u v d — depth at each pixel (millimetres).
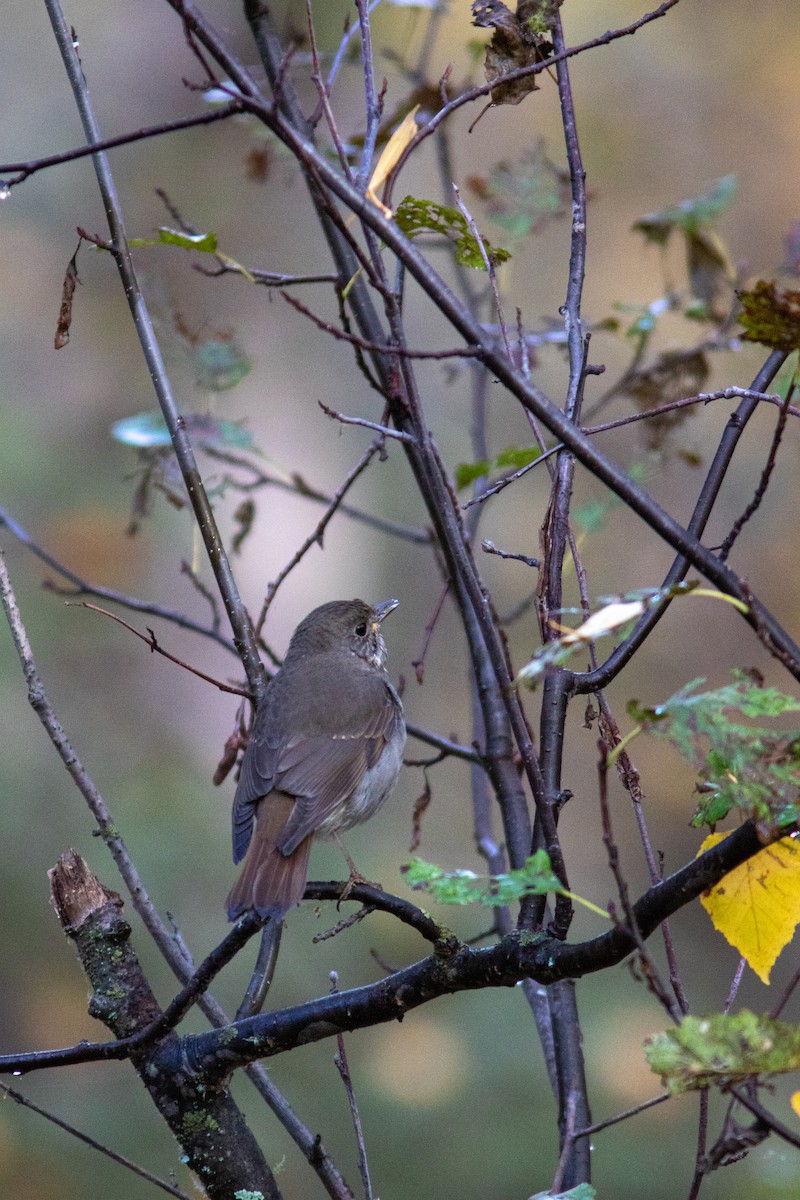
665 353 8164
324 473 17609
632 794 4742
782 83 17281
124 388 16734
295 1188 11719
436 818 16062
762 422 15445
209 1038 5215
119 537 15188
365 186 4969
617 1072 12492
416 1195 11750
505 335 4887
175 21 17891
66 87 17734
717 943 15320
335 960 12977
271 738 7574
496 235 9797
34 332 16875
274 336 17484
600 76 17328
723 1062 3352
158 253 16828
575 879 16125
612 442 14867
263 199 17328
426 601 17500
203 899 13180
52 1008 13000
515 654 15836
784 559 16094
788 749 3455
